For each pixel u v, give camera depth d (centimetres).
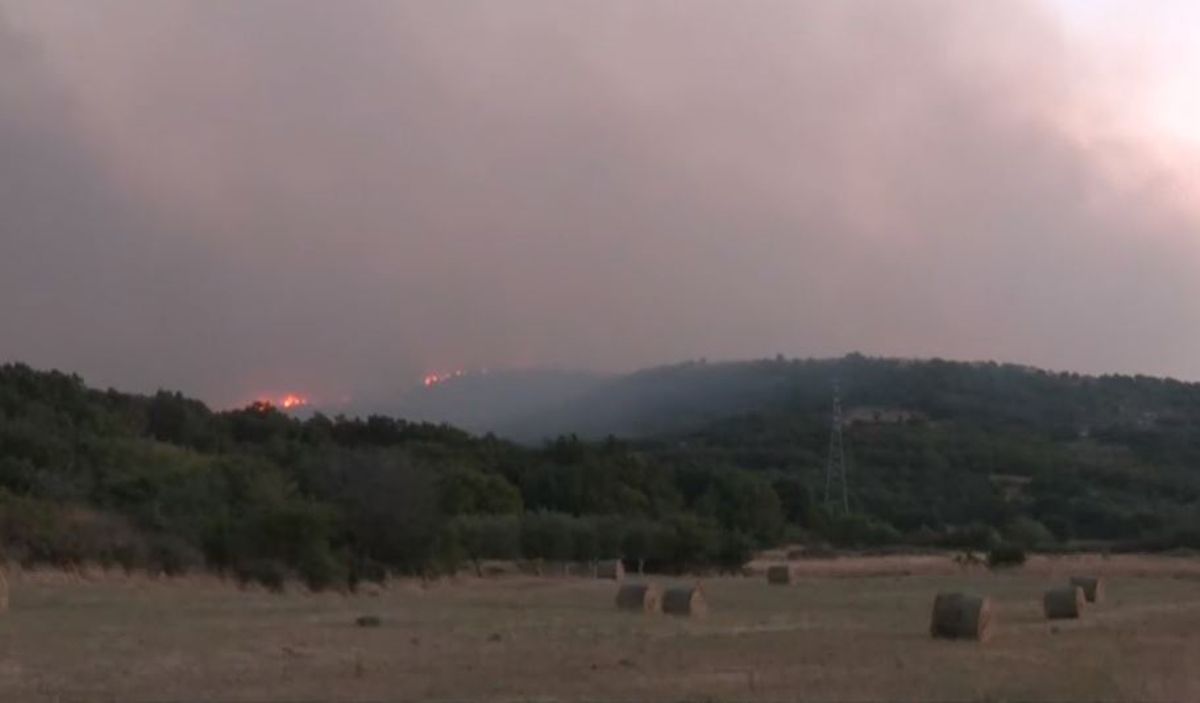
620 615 3500
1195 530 9619
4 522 4644
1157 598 4553
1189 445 14450
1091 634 2969
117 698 1784
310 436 9906
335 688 1880
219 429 9475
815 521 10488
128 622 2920
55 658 2206
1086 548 9425
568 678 1995
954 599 2803
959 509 11688
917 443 13825
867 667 2191
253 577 4850
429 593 4706
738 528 9175
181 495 5825
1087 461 13262
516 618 3275
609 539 7344
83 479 6000
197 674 2027
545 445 10338
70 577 4309
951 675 2088
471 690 1864
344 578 5109
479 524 7094
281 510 5162
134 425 8575
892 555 8988
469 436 10769
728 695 1833
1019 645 2656
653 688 1895
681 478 10094
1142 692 1933
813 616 3547
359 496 5775
